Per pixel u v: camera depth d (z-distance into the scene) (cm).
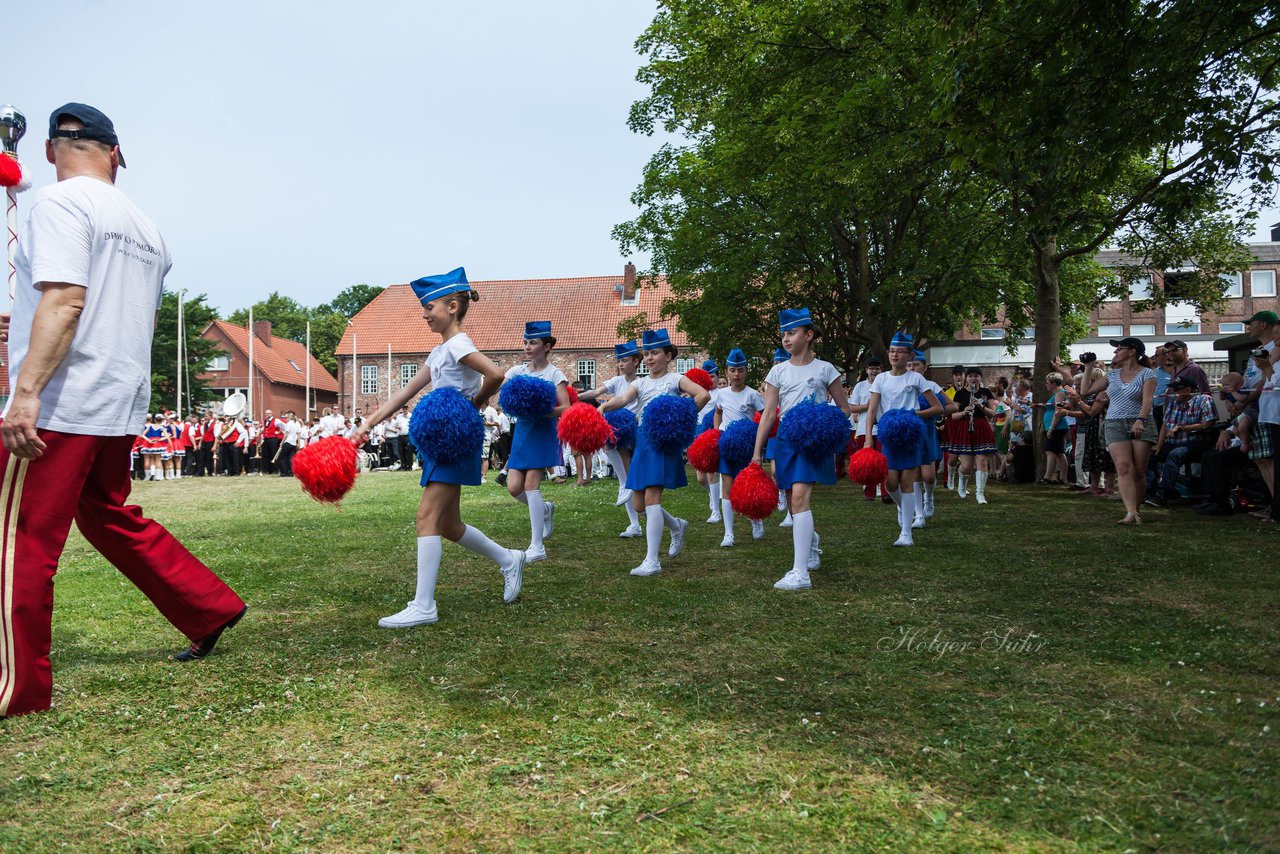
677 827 227
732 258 2309
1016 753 273
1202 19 764
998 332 3991
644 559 675
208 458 2566
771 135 1589
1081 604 491
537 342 711
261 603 518
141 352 370
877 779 256
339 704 328
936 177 1468
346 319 8062
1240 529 808
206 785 257
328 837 224
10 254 351
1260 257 4069
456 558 684
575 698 332
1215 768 260
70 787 256
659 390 678
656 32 2172
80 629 455
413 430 453
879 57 1330
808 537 559
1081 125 827
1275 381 854
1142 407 842
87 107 365
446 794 249
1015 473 1477
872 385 859
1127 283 2070
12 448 320
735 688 343
